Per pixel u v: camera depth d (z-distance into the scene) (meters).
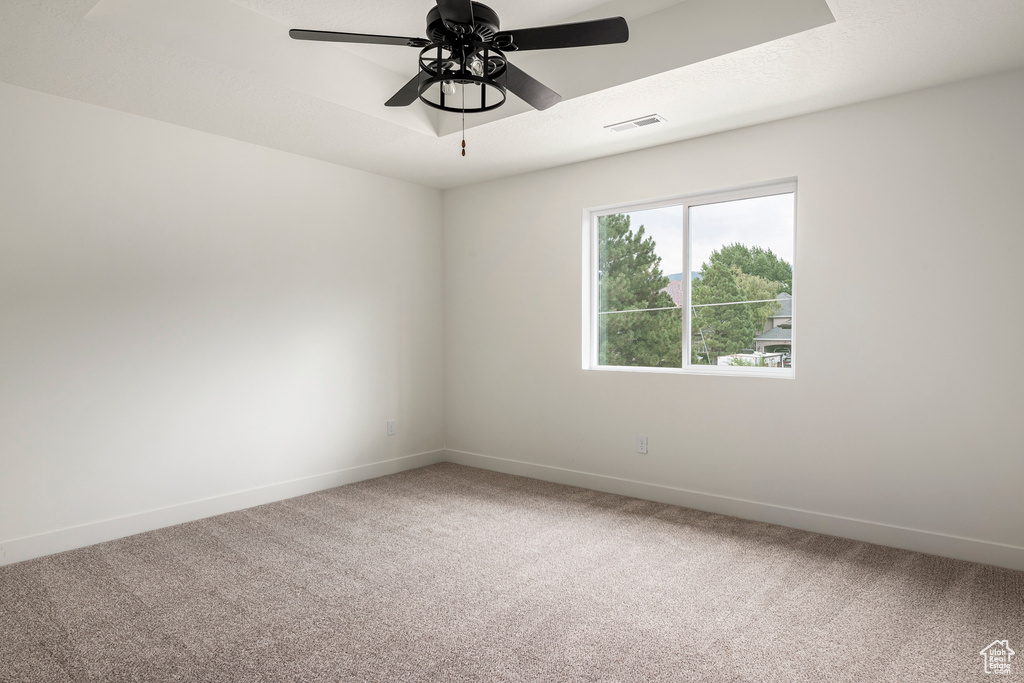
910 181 3.02
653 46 2.80
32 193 2.95
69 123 3.07
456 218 5.09
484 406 4.94
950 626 2.26
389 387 4.75
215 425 3.66
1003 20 2.29
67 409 3.07
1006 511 2.80
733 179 3.58
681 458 3.84
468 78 2.11
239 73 2.77
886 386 3.10
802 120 3.33
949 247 2.92
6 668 1.98
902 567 2.81
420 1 2.73
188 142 3.53
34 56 2.59
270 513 3.69
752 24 2.52
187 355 3.54
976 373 2.86
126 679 1.92
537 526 3.43
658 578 2.71
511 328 4.73
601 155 4.11
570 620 2.31
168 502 3.45
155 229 3.39
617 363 4.28
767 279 3.61
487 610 2.40
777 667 1.99
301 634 2.21
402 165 4.37
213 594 2.54
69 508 3.07
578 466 4.35
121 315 3.26
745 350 3.71
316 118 3.36
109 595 2.53
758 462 3.52
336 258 4.35
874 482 3.14
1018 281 2.75
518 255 4.67
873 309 3.13
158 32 2.49
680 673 1.96
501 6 2.79
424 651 2.09
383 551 3.04
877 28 2.36
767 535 3.26
